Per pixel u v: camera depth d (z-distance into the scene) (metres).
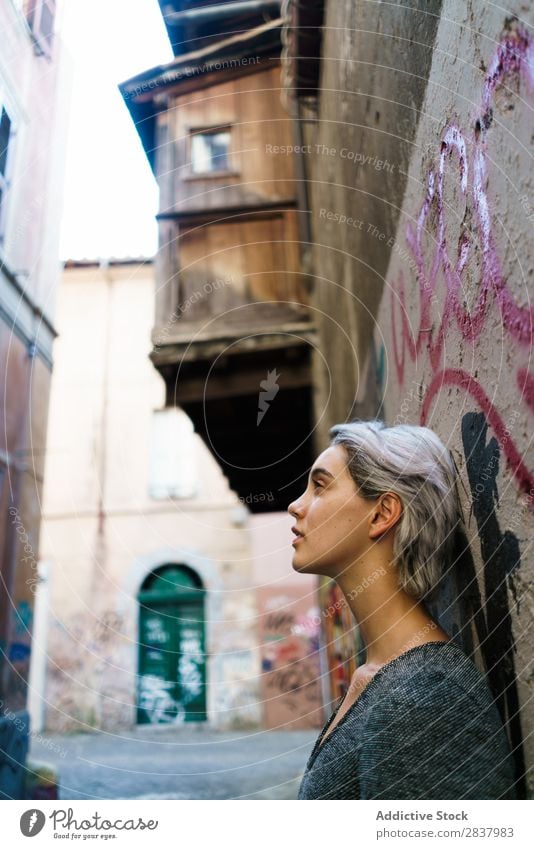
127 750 6.90
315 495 0.84
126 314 10.45
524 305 0.67
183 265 4.16
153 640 9.55
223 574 9.76
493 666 0.79
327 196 3.19
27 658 3.77
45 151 3.23
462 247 0.93
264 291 4.24
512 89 0.70
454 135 0.96
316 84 3.16
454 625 0.97
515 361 0.70
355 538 0.79
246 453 5.52
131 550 9.77
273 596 9.66
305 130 3.78
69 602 9.49
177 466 10.10
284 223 4.13
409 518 0.77
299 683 9.31
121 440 10.08
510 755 0.65
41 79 2.97
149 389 10.26
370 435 0.82
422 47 1.17
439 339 1.09
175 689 9.33
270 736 8.34
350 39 2.05
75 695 9.07
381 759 0.62
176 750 6.84
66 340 10.31
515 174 0.70
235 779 4.27
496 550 0.77
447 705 0.63
